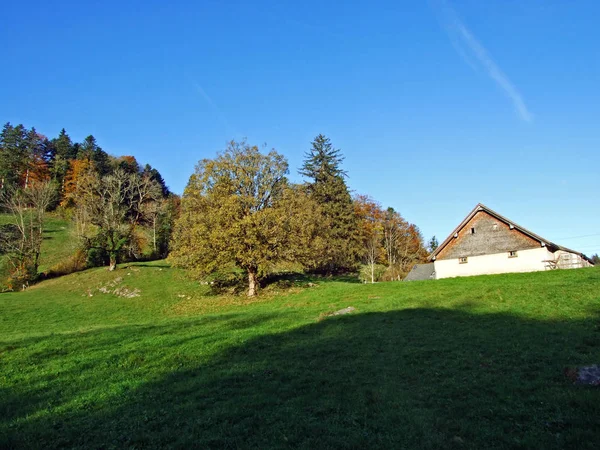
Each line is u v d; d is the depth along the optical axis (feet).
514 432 30.45
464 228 182.60
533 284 106.11
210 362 55.72
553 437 28.91
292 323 83.20
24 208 225.76
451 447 28.78
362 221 271.90
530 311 77.87
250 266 143.02
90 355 61.41
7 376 52.65
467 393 39.14
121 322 121.90
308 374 48.21
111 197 210.38
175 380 48.80
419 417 33.91
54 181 341.62
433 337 63.16
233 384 45.73
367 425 33.14
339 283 169.68
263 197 147.23
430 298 101.09
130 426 35.09
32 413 39.68
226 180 142.82
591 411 32.40
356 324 77.20
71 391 46.06
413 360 51.47
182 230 145.89
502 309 81.76
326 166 256.73
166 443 31.65
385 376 45.85
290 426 33.53
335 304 109.09
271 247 138.41
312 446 29.76
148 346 65.51
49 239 274.98
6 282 187.11
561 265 176.86
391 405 37.01
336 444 29.91
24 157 362.33
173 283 173.17
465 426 31.68
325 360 54.13
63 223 311.88
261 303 129.08
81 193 226.79
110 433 33.73
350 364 51.47
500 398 37.04
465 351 53.88
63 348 66.64
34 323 124.36
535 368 44.96
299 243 140.46
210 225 135.64
